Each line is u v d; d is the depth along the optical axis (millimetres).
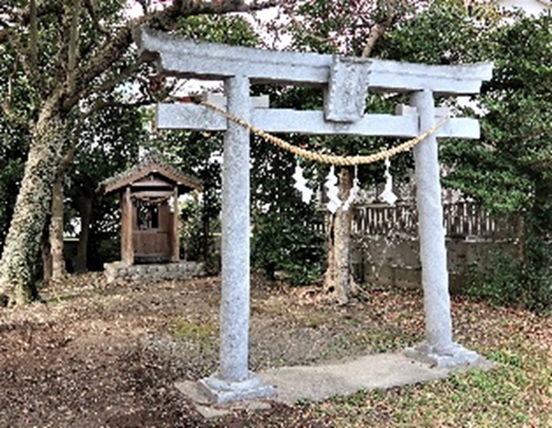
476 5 8031
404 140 8250
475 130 5832
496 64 7613
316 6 8695
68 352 6012
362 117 5176
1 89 11914
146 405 4355
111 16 10812
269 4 6809
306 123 4980
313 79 4879
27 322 7562
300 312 8469
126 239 12961
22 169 12664
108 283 11812
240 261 4551
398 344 6344
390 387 4680
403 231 10508
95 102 12383
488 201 7523
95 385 4875
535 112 7324
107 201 15969
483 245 8906
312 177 9359
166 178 12867
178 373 5262
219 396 4297
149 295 10117
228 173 4590
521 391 4609
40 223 9258
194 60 4402
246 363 4559
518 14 7977
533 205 7895
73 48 8336
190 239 14734
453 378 4852
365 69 4934
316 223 11273
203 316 8164
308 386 4699
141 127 15164
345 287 9195
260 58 4648
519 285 8047
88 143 14781
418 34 8039
